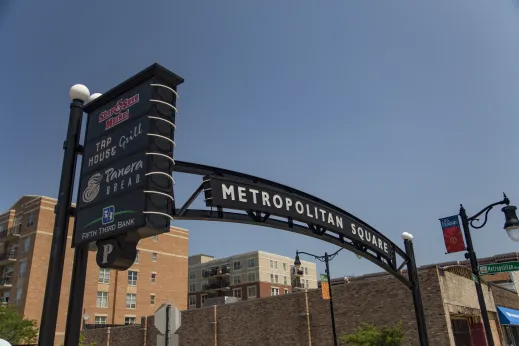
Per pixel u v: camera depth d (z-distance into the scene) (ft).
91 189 17.92
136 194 15.96
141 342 135.85
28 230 171.42
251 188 24.43
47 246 168.66
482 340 87.51
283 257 312.71
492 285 105.40
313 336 97.86
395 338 69.92
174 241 219.20
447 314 77.82
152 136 16.51
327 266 80.43
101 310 179.93
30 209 175.22
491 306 98.58
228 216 23.15
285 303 105.50
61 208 17.90
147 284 199.82
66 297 156.46
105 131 18.45
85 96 19.95
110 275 187.62
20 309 158.40
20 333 101.65
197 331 123.54
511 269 42.78
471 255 44.21
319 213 29.81
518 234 39.14
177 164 21.22
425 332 41.50
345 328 92.12
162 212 15.90
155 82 17.33
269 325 107.34
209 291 310.24
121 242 16.07
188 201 21.49
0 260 174.91
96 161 18.28
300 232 28.37
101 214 16.97
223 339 116.98
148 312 195.93
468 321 90.02
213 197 21.93
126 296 189.98
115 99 18.67
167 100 17.48
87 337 153.38
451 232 46.44
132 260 16.26
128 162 16.80
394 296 85.87
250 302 113.60
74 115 19.48
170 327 31.65
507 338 100.94
